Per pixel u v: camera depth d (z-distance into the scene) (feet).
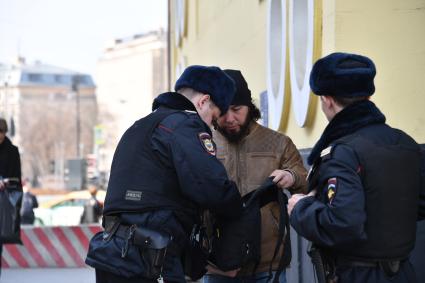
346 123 11.12
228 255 13.28
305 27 23.63
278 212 14.64
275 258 14.57
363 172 10.68
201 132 12.05
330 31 19.85
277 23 27.89
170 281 11.96
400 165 10.85
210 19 47.67
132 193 11.97
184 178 11.72
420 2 19.36
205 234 13.48
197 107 12.71
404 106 19.31
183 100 12.55
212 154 11.91
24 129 335.67
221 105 12.82
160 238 11.75
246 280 14.48
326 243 10.60
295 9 23.65
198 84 12.67
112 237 12.07
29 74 370.53
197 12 54.80
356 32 19.44
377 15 19.45
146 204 11.90
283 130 27.22
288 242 13.70
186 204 12.09
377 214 10.68
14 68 371.97
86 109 340.18
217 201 11.75
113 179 12.27
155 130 12.11
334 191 10.52
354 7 19.44
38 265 39.50
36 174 307.17
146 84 322.14
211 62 47.14
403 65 19.38
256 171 14.85
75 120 336.70
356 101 11.22
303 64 23.65
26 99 359.25
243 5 35.58
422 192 11.37
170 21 76.18
